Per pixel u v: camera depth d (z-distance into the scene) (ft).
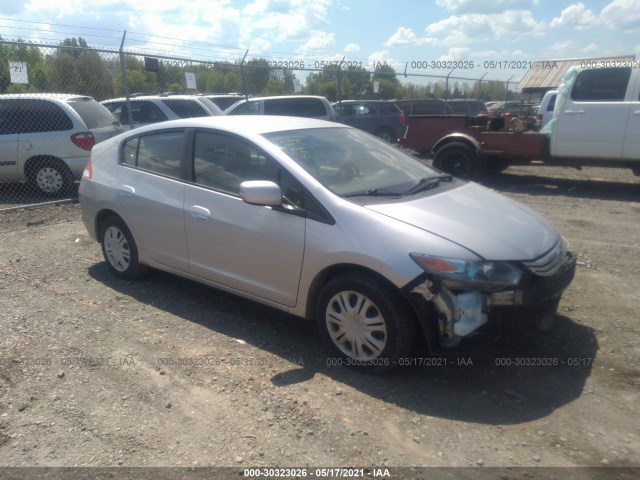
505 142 35.70
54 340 14.08
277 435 10.42
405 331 11.70
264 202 12.70
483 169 36.99
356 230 12.07
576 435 10.39
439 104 63.21
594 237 23.40
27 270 19.31
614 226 25.29
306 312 13.26
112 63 40.68
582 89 33.19
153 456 9.90
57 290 17.42
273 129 15.01
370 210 12.33
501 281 11.27
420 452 9.95
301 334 14.49
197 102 41.57
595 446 10.09
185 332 14.55
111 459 9.83
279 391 11.81
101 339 14.15
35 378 12.35
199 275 15.40
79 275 18.75
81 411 11.20
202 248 15.01
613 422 10.78
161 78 44.70
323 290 12.73
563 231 24.47
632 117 31.65
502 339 13.55
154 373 12.55
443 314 11.25
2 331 14.55
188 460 9.79
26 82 29.76
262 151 13.93
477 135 36.73
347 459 9.77
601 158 33.32
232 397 11.62
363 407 11.25
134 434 10.49
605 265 19.57
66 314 15.62
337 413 11.05
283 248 13.14
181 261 15.74
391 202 12.90
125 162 17.38
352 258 11.96
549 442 10.19
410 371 12.56
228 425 10.72
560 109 33.88
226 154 14.70
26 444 10.24
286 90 49.37
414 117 39.58
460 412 11.09
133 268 17.54
